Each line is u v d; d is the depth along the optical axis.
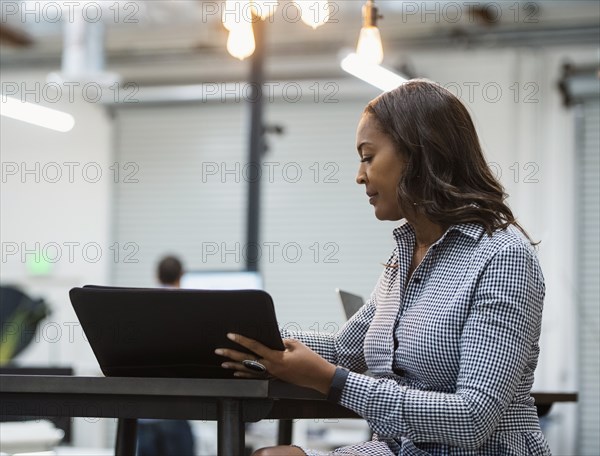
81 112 8.83
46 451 3.43
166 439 5.52
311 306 8.39
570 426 7.42
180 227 8.67
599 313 7.45
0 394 1.67
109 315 1.64
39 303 6.59
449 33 7.60
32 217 8.83
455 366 1.67
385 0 7.20
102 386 1.58
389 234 8.27
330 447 6.14
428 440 1.62
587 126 7.58
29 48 8.58
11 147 8.89
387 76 6.03
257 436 5.82
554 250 7.51
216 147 8.65
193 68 8.62
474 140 1.82
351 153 8.35
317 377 1.60
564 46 7.57
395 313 1.81
